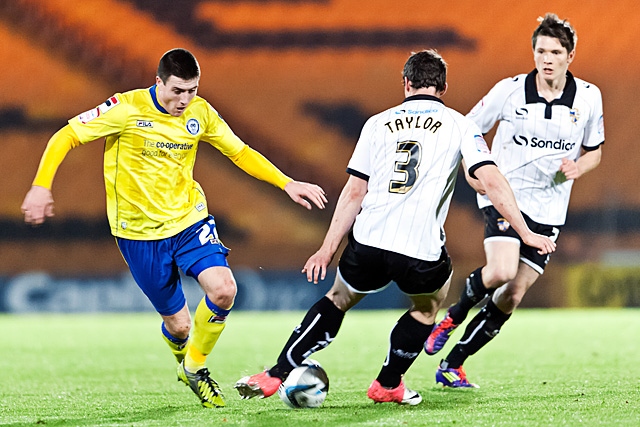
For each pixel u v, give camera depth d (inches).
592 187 2343.8
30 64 2527.1
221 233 2347.4
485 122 774.5
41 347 1164.5
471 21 2578.7
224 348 1140.5
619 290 1818.4
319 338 593.6
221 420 554.9
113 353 1090.7
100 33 2586.1
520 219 559.8
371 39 2578.7
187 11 2620.6
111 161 620.4
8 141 2443.4
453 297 1836.9
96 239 2304.4
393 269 561.3
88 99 2541.8
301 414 575.5
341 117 2536.9
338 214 588.7
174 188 626.8
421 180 562.6
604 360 953.5
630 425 526.6
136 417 580.1
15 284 1785.2
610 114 2490.2
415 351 595.2
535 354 1022.4
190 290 1754.4
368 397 617.9
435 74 585.6
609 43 2559.1
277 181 635.5
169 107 605.3
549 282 1813.5
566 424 530.9
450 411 585.9
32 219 569.6
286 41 2596.0
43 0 2571.4
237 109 2534.5
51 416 596.1
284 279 1809.8
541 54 723.4
